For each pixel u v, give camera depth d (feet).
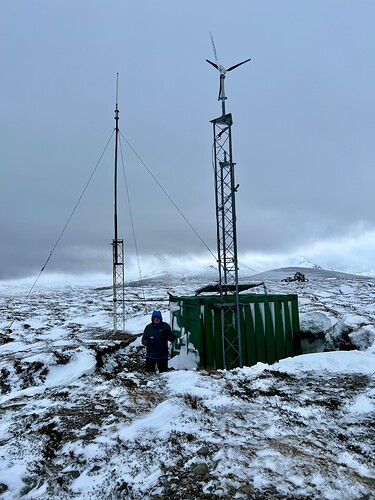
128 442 17.08
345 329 43.01
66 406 21.85
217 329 35.58
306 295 108.99
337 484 13.43
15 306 108.68
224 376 28.14
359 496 12.82
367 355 32.45
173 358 38.96
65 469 15.31
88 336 55.62
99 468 15.28
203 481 13.93
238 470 14.46
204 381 26.45
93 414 20.49
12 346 49.78
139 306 95.45
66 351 40.45
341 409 20.70
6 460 15.80
